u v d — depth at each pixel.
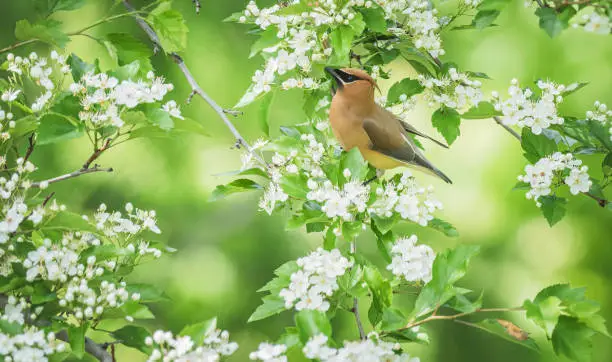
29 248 8.19
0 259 7.94
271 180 9.64
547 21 8.41
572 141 10.00
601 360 22.88
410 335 7.64
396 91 10.77
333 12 9.85
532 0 9.02
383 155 10.64
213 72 21.23
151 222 8.64
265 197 9.16
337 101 10.53
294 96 21.50
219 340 7.29
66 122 8.43
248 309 21.20
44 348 7.39
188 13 20.92
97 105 8.70
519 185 9.64
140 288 8.05
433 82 10.55
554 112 9.66
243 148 9.97
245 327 21.25
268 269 21.36
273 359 7.08
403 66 21.48
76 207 20.84
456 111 10.57
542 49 22.30
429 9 11.26
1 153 8.70
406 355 7.50
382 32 10.19
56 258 7.83
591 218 22.38
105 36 10.50
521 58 22.45
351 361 7.18
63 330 8.19
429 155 22.91
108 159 21.23
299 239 21.59
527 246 22.39
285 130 10.09
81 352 7.34
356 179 8.66
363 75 10.48
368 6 10.20
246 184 9.50
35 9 9.86
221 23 21.08
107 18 10.54
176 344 7.15
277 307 7.88
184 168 21.67
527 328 21.92
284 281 8.04
